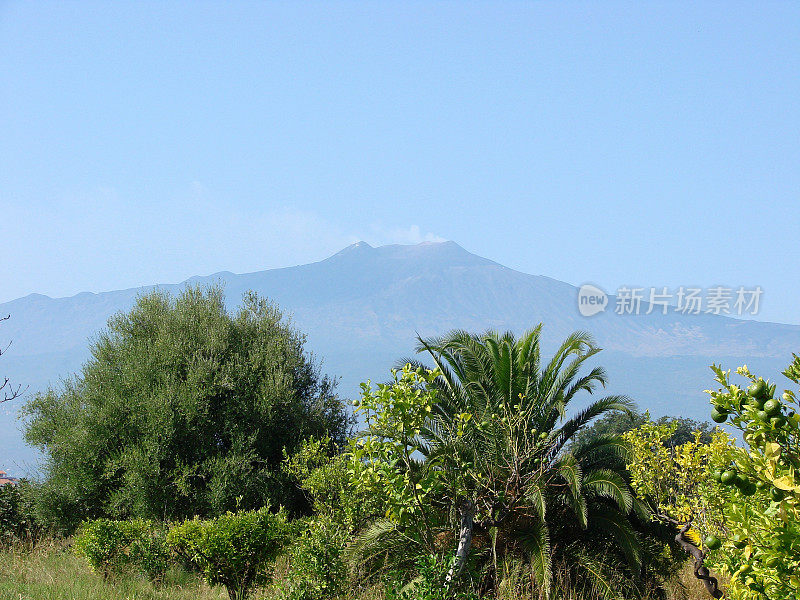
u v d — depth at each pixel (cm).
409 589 844
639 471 1035
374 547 1245
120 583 1283
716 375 374
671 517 995
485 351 1476
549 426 1414
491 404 1386
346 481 1395
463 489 921
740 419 364
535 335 1470
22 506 1966
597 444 1441
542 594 1155
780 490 342
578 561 1313
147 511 1889
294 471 1775
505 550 1263
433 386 1395
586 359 1437
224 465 1939
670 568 1414
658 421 1652
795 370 355
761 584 364
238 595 1191
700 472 904
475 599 819
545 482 1267
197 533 1209
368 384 835
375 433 902
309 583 1004
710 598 1286
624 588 1298
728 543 404
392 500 841
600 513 1378
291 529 1273
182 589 1333
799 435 347
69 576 1348
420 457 1286
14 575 1316
